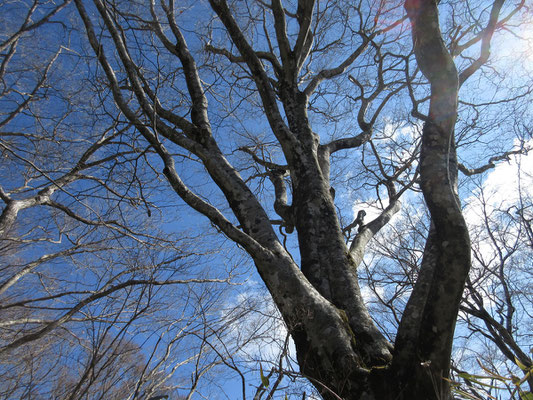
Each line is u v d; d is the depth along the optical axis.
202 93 5.36
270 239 3.79
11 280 5.43
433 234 3.38
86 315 4.33
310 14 5.48
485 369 1.77
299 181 4.48
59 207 6.50
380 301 6.59
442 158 2.83
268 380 2.44
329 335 3.08
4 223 5.68
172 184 4.20
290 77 5.62
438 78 3.02
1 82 6.56
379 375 2.79
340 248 3.90
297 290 3.35
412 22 3.17
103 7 4.99
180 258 4.88
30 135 6.75
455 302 2.47
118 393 3.47
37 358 3.68
